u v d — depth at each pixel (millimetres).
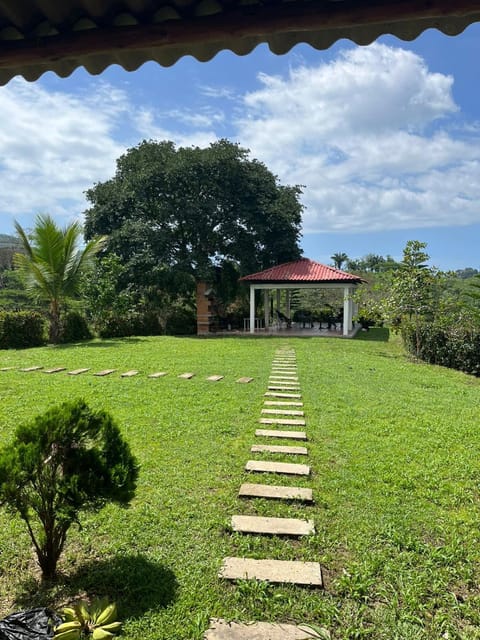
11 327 14750
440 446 4883
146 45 1965
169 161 21672
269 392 7602
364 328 23047
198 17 1881
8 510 2461
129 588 2420
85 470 2428
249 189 22500
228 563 2646
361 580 2480
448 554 2760
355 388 8125
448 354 11906
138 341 16406
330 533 3012
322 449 4730
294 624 2166
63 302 16547
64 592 2404
